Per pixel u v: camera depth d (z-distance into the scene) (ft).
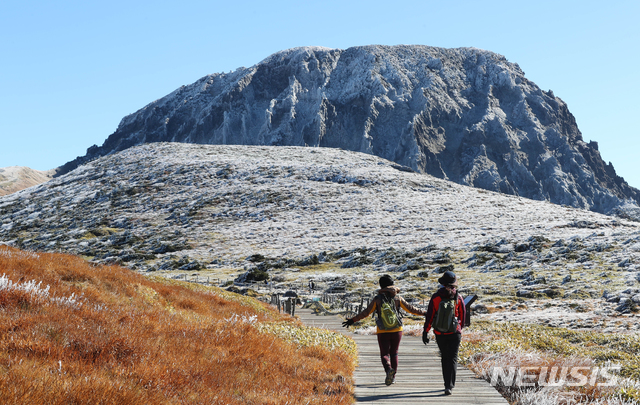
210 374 22.18
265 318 63.21
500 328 58.75
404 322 84.69
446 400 24.80
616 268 154.71
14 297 27.25
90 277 49.03
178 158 554.46
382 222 340.59
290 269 247.29
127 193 453.58
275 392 21.70
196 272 248.73
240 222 363.97
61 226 387.96
